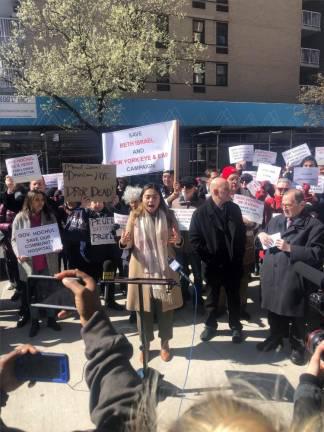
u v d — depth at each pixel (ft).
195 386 10.89
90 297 4.14
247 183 22.58
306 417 2.85
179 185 17.75
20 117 49.55
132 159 18.12
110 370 3.70
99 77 49.11
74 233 16.14
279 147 69.15
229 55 80.02
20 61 50.52
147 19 52.60
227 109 60.44
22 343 13.84
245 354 12.98
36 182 16.10
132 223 12.33
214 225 13.46
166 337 12.50
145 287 12.12
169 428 2.56
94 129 52.21
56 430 9.31
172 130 17.19
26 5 50.55
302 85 86.74
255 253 17.04
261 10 81.82
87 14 49.88
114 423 3.32
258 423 2.40
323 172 23.34
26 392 10.79
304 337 12.06
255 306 17.35
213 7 77.05
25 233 14.23
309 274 8.63
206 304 14.07
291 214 12.17
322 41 95.96
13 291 19.31
